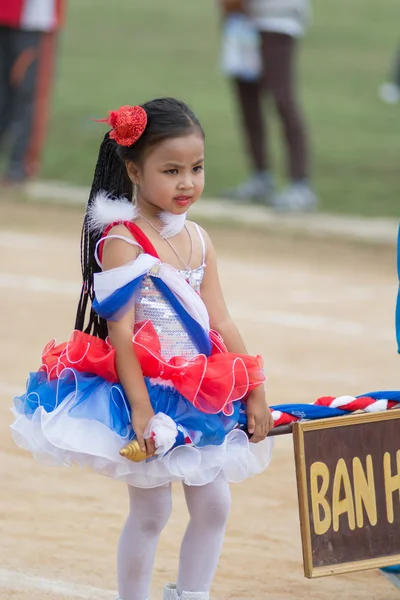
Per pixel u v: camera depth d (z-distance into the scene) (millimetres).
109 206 8438
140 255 8297
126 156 8414
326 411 8828
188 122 8266
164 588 8891
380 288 23516
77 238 27938
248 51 31828
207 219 30781
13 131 33594
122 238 8312
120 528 11039
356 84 54344
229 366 8250
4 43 32500
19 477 12383
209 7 76188
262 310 21047
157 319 8406
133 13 73125
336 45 63938
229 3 31406
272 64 31188
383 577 10094
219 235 28859
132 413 8031
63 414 8039
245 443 8453
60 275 23672
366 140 43188
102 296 8117
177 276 8414
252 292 22609
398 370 17094
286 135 32188
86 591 9555
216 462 8125
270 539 10891
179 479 8148
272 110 46219
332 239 28922
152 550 8570
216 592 9672
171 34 66688
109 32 66562
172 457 8070
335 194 34688
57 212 31062
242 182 36031
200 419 8086
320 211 32562
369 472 8828
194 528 8578
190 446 8102
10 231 28312
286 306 21469
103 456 7887
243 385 8289
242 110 33156
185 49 62188
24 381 15906
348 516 8734
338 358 17719
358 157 40125
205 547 8555
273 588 9805
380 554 8828
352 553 8727
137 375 8062
